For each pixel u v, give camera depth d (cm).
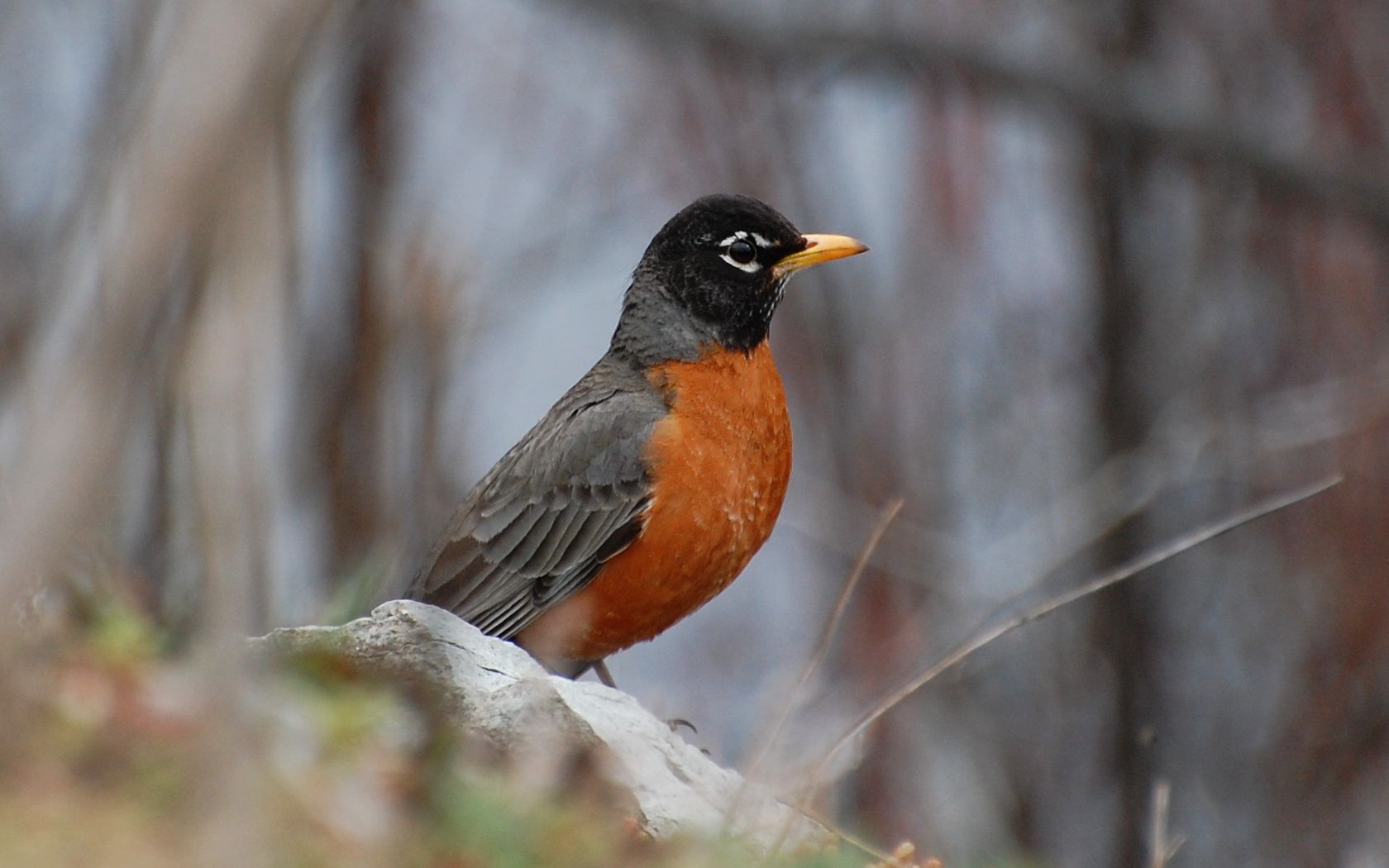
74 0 1292
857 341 1647
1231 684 1565
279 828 439
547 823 500
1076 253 1695
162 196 195
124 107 243
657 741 589
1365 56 1667
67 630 548
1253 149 1525
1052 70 1510
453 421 1261
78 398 199
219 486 246
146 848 406
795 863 500
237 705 261
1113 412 1638
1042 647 1526
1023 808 1457
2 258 1057
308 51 221
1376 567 1535
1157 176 1681
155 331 238
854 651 1428
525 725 550
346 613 752
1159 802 613
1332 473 1559
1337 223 1642
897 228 1688
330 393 1196
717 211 870
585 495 823
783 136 1678
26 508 196
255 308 241
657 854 504
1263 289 1656
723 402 838
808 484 1540
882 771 1334
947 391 1639
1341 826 1512
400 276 1248
